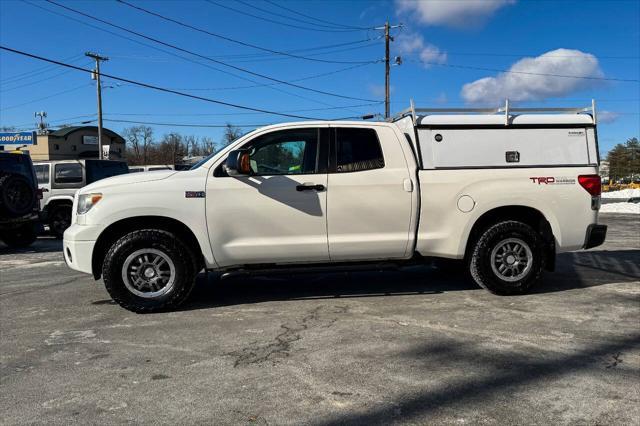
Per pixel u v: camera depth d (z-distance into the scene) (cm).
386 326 454
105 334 443
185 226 518
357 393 319
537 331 437
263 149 524
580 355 380
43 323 481
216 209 506
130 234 499
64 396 321
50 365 373
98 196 499
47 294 607
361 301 546
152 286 509
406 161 540
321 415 291
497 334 429
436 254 550
